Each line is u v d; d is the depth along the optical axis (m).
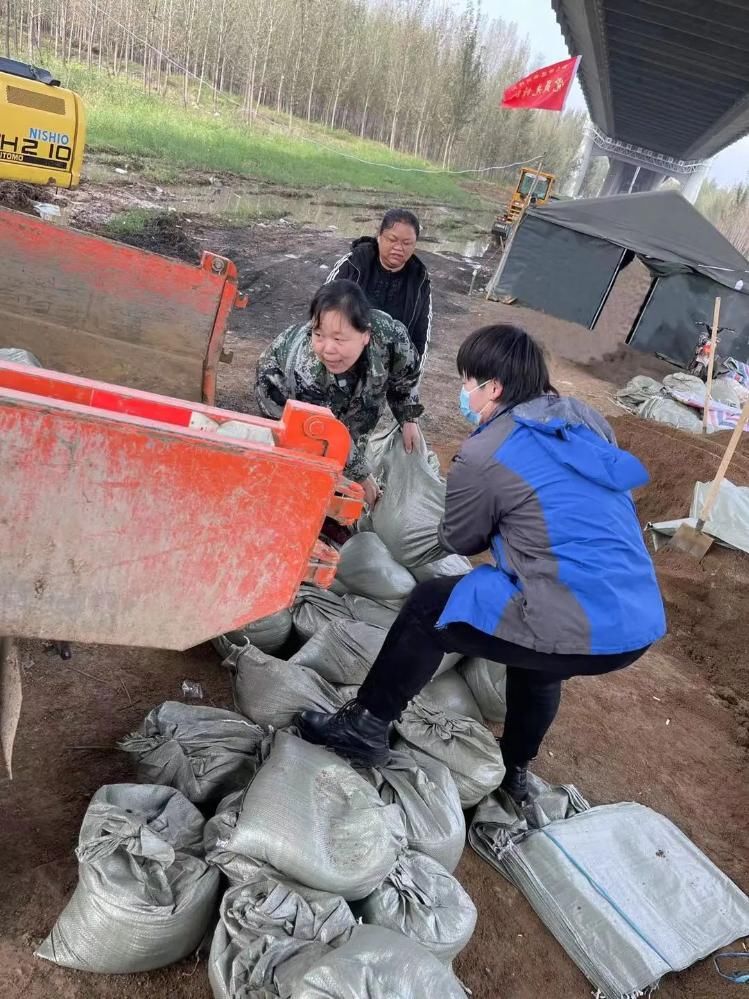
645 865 2.61
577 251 14.16
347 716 2.35
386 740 2.38
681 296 13.67
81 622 1.59
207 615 1.64
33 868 2.08
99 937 1.78
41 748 2.46
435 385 8.38
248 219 14.33
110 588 1.56
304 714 2.43
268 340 7.98
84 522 1.47
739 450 7.85
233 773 2.22
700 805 3.18
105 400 1.47
